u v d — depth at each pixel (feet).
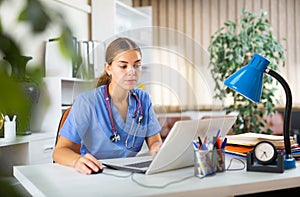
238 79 4.55
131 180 3.96
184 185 3.69
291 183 4.01
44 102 0.68
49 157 9.22
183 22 16.92
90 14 13.19
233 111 12.89
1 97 0.52
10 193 0.57
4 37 0.55
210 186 3.64
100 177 4.14
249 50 12.89
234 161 4.95
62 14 0.59
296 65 16.42
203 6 16.78
